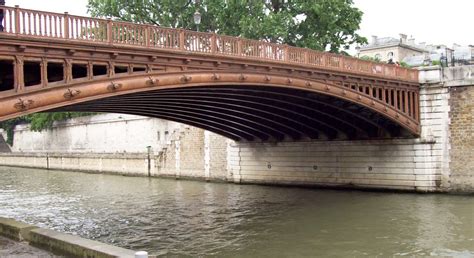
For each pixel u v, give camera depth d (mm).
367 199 29016
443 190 30031
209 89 21188
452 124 29812
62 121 67500
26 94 13641
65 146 67188
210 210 27062
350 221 23047
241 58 20031
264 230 21578
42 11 14086
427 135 30422
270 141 37500
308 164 35500
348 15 44281
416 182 30641
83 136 62719
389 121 30359
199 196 32906
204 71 18734
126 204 30188
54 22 14359
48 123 69375
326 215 24641
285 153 36719
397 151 31406
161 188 38312
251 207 27688
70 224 23641
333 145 34250
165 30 17406
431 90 30375
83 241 12836
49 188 41125
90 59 15227
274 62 21438
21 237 14812
